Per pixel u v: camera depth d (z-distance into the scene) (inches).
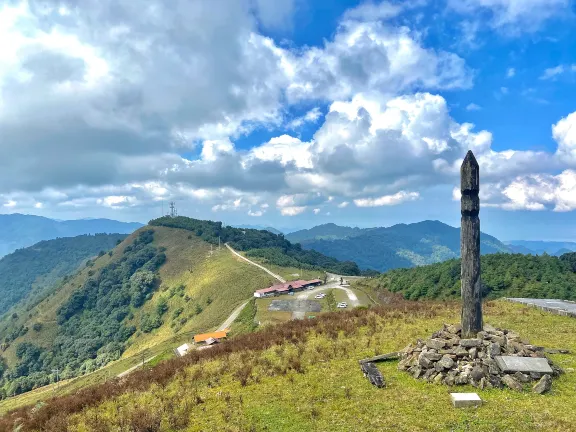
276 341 981.8
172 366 910.4
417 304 1533.0
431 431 480.4
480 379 609.6
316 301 3565.5
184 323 4429.1
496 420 498.0
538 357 647.1
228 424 536.4
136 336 4948.3
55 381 4151.1
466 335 732.7
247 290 4493.1
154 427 538.6
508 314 1155.3
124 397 738.8
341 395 605.6
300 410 561.3
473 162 741.3
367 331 993.5
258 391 650.8
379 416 525.0
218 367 826.2
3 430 721.0
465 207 745.0
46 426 649.6
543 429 474.3
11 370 4926.2
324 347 876.6
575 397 557.3
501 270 2583.7
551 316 1094.4
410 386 622.8
